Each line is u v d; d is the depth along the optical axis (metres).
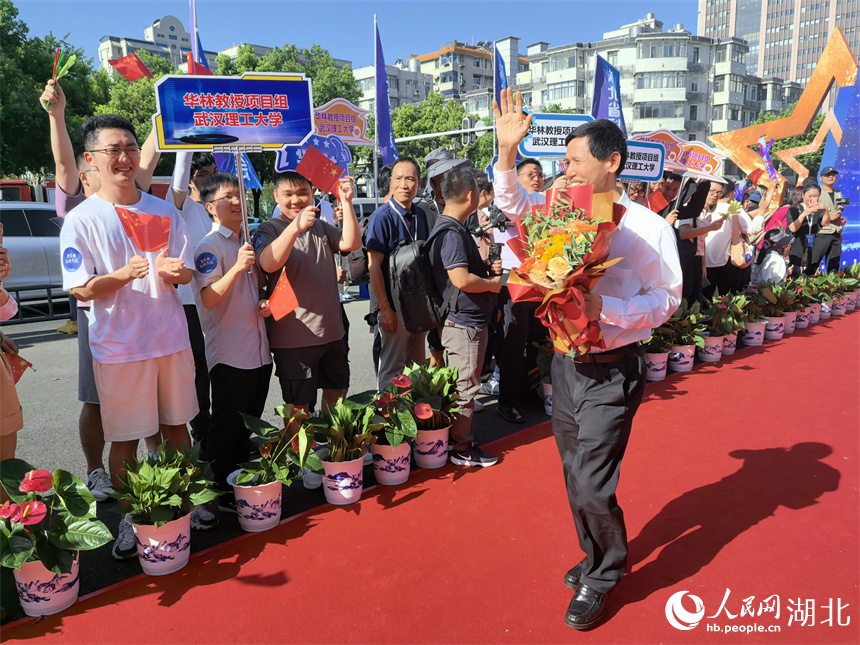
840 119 9.51
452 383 3.74
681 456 3.87
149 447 3.09
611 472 2.31
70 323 3.29
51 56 19.05
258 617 2.38
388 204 4.10
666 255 2.32
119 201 2.82
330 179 3.37
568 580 2.54
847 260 9.40
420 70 80.69
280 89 3.19
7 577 2.44
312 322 3.37
